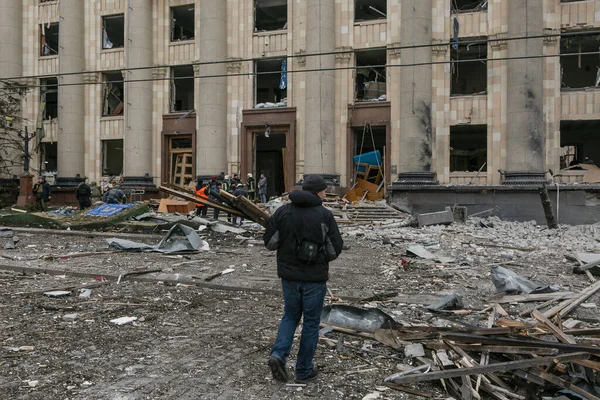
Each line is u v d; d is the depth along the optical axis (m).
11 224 19.39
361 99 27.08
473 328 5.05
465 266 11.19
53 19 30.95
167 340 5.69
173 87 28.83
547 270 10.69
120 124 29.38
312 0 25.03
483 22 23.55
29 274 10.16
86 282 9.20
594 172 21.75
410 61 23.36
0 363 4.85
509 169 22.36
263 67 28.69
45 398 4.07
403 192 23.30
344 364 4.92
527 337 4.66
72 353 5.18
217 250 13.58
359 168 25.86
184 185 27.94
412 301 7.67
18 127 30.53
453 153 27.39
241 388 4.33
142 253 12.91
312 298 4.32
